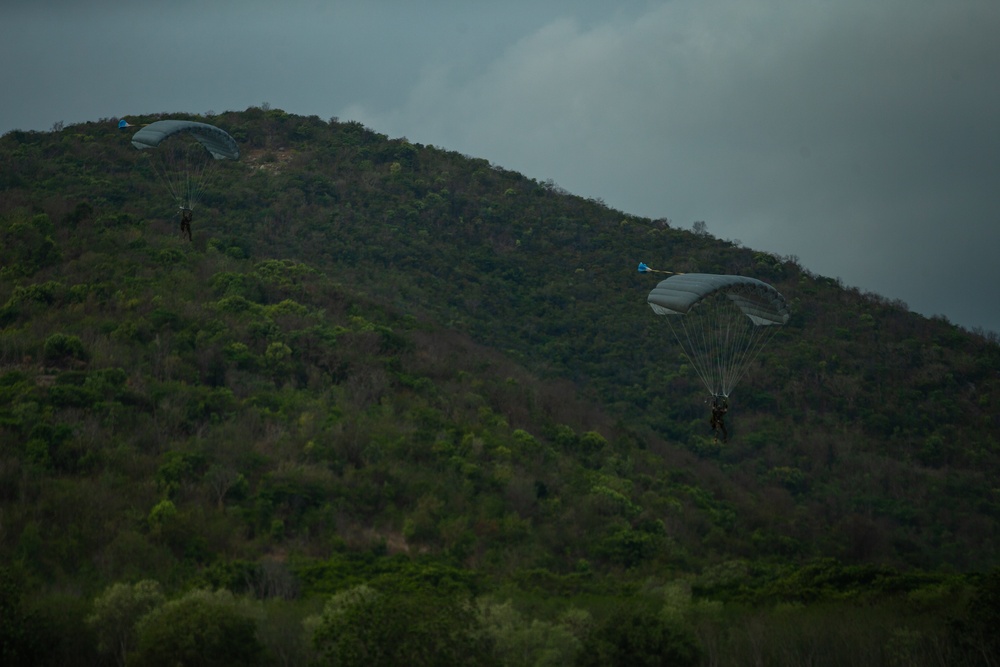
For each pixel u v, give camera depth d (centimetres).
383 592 4528
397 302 12075
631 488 8219
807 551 8306
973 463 11112
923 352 13300
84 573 5381
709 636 4788
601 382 12462
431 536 6681
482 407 8775
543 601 5697
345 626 3778
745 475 10488
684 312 5038
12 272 8850
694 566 7169
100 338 7969
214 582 5375
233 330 8644
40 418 6619
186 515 5991
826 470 10800
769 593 6056
